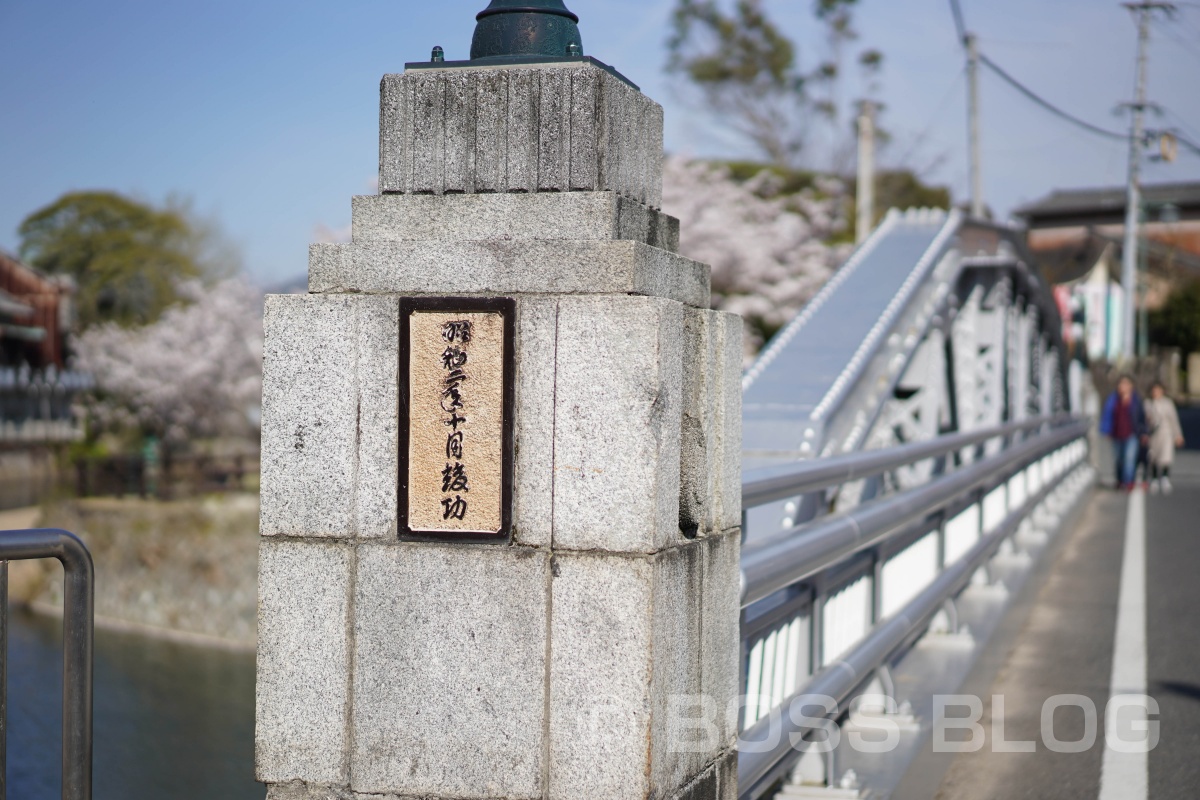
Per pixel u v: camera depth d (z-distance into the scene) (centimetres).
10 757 1428
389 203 263
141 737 1582
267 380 261
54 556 237
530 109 256
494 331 250
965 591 764
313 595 259
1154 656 710
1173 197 6544
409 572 254
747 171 3064
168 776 1428
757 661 361
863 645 452
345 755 258
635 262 245
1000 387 1412
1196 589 955
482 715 251
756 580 314
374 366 256
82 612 239
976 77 2323
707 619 273
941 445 597
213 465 3155
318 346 259
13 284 3912
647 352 241
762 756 316
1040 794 463
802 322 1029
